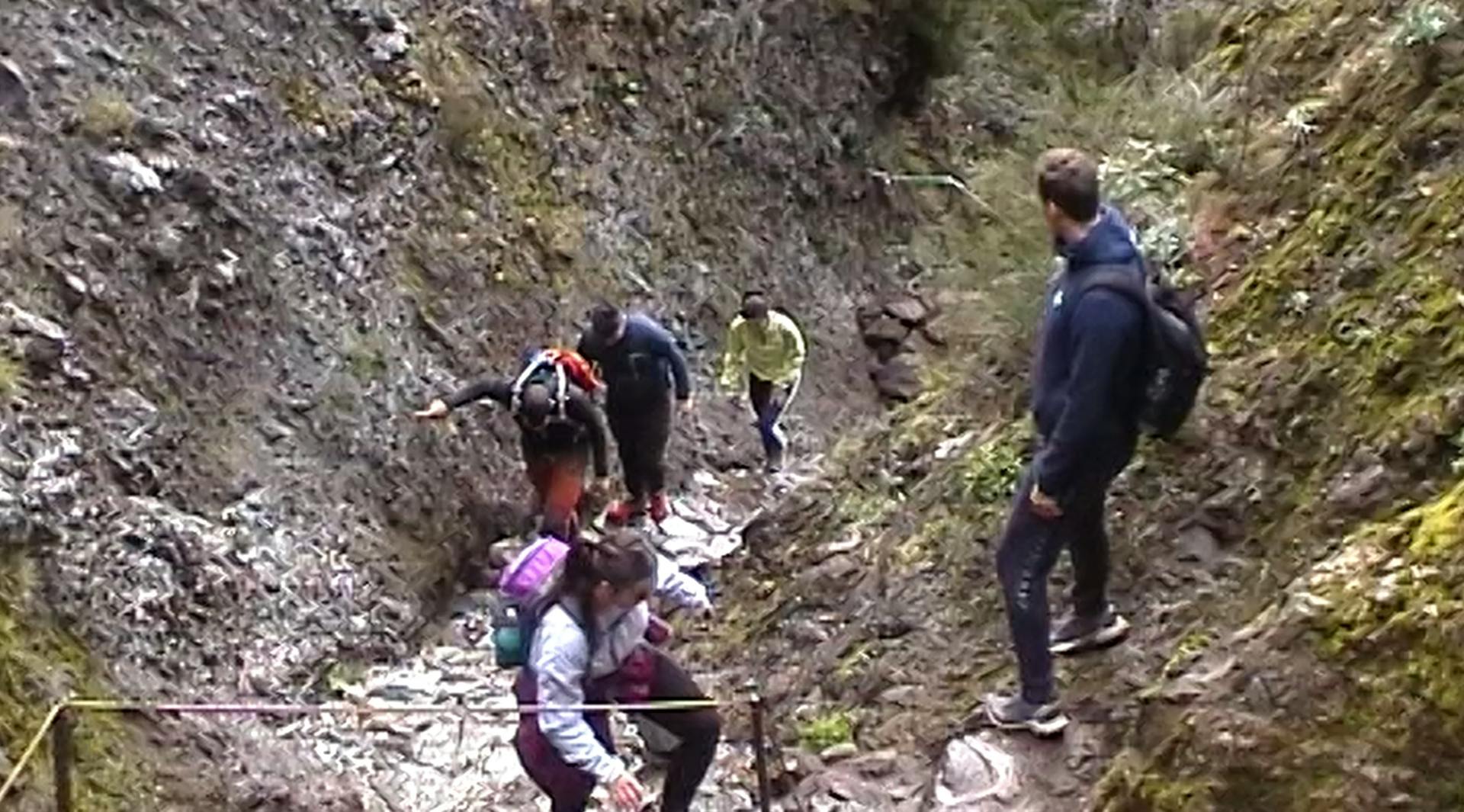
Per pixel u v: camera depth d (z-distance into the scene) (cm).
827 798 590
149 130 1003
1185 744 495
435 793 733
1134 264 517
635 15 1473
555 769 529
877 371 1476
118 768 679
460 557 1031
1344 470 582
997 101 1553
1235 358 662
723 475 1235
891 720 628
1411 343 595
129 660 770
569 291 1273
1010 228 924
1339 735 476
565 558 518
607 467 981
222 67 1090
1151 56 995
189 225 982
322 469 973
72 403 857
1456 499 515
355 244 1109
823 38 1630
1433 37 689
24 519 761
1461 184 634
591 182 1362
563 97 1380
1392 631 482
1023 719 571
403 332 1107
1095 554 582
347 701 836
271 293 1018
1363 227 661
